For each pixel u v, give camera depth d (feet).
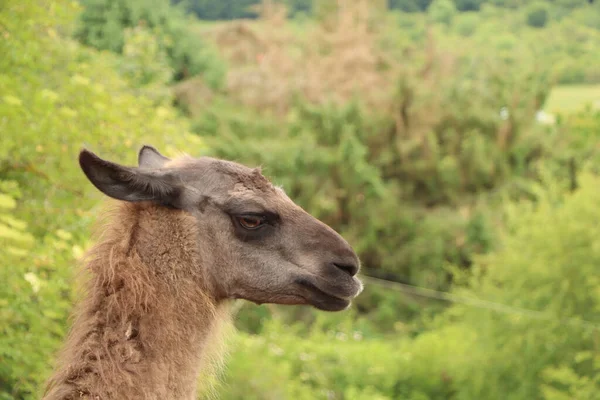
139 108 27.71
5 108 19.76
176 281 13.46
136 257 13.32
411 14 166.09
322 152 62.49
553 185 46.68
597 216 40.93
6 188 19.31
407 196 65.46
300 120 65.82
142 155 15.47
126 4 53.42
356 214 62.54
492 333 42.47
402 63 80.28
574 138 72.90
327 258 14.11
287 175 61.87
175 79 67.56
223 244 13.84
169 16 66.18
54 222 20.89
